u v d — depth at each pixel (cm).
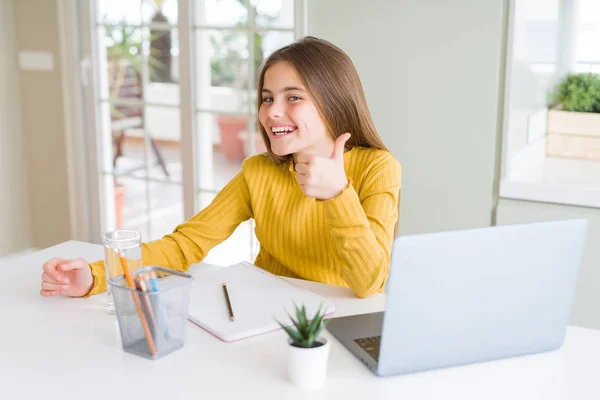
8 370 125
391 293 118
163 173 371
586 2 293
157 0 352
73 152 386
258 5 323
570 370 128
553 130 307
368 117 180
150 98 365
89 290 159
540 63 290
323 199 151
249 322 141
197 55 346
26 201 402
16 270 177
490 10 265
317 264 180
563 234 127
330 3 295
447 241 119
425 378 123
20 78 389
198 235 182
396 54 285
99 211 390
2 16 377
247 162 189
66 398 115
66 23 372
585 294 270
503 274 125
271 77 171
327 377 123
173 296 129
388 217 170
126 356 130
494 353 130
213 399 115
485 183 279
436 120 283
